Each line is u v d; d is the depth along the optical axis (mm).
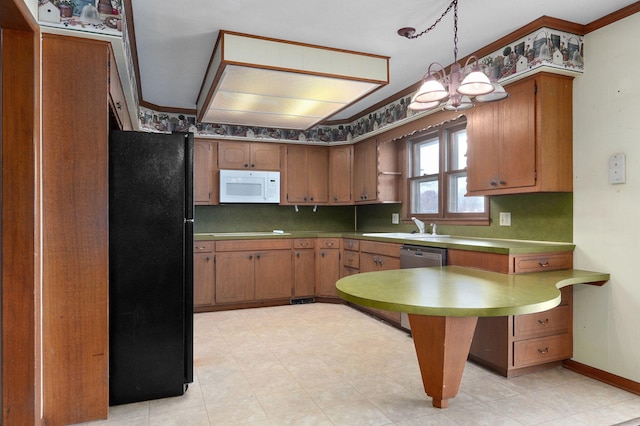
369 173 5035
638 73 2492
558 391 2500
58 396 2127
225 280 4633
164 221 2439
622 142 2576
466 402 2338
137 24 2713
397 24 2742
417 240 3547
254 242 4762
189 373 2498
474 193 3328
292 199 5340
